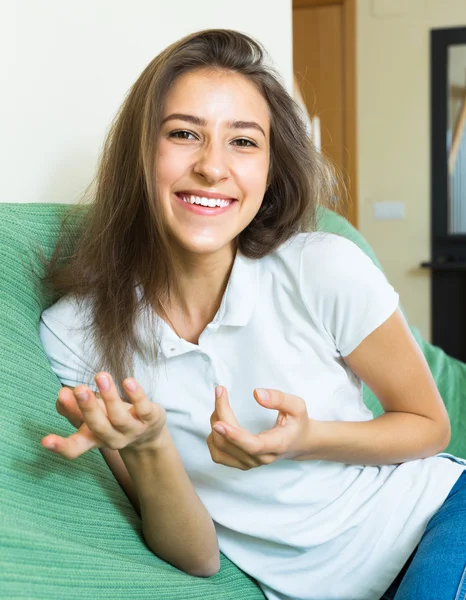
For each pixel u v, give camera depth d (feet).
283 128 3.40
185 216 3.12
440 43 14.96
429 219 15.40
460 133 15.14
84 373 3.35
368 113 15.35
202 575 3.37
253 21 6.03
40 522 2.67
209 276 3.35
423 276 15.52
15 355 3.06
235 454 2.74
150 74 3.21
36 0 4.31
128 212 3.34
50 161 4.47
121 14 5.06
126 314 3.34
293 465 3.32
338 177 4.22
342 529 3.35
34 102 4.33
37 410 3.01
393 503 3.44
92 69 4.82
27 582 2.23
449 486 3.51
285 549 3.41
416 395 3.46
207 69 3.14
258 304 3.30
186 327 3.44
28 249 3.33
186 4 5.63
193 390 3.29
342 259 3.24
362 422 3.36
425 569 2.98
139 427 2.55
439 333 15.58
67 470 3.03
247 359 3.29
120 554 3.04
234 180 3.10
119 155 3.39
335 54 15.34
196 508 3.17
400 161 15.35
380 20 15.12
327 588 3.40
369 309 3.24
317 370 3.34
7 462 2.68
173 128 3.07
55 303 3.51
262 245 3.33
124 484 3.55
